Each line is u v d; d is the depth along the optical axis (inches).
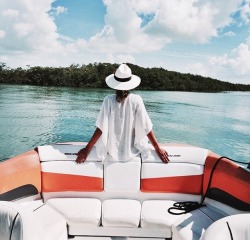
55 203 107.6
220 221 67.7
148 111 944.9
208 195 109.4
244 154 492.7
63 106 955.3
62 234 94.3
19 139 496.7
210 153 116.2
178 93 2258.9
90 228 100.9
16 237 67.9
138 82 104.8
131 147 111.7
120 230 100.9
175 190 112.5
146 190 112.3
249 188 97.3
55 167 112.3
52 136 533.3
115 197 114.3
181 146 120.2
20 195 106.2
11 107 887.7
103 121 106.3
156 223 97.3
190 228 91.8
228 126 741.9
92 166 112.0
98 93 1670.8
